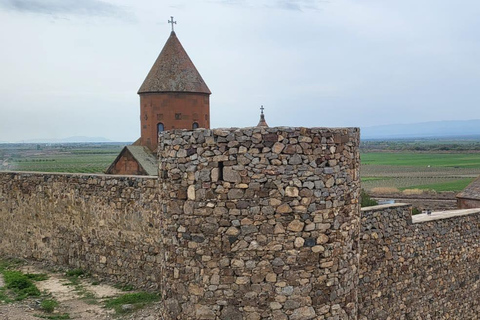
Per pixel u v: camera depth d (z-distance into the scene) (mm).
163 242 8320
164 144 8164
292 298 7648
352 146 8266
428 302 14617
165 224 8227
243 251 7609
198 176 7758
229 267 7664
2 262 18000
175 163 7977
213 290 7746
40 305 13141
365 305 12828
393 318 13602
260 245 7578
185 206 7898
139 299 13641
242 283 7629
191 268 7902
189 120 32156
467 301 15953
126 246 15133
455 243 15508
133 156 29984
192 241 7867
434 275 14805
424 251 14461
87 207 16109
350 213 8219
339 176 7992
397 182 87688
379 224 13156
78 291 14539
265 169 7535
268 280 7594
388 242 13391
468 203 35938
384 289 13336
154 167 29438
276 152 7539
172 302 8148
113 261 15477
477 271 16297
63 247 16891
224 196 7637
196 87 32125
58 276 16125
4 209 18828
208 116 33375
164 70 32031
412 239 14086
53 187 17094
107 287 14906
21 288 14641
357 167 8484
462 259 15766
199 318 7840
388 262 13414
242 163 7559
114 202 15367
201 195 7750
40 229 17609
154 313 12562
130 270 15055
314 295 7773
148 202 14523
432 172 110688
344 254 8086
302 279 7688
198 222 7793
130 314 12586
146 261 14664
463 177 96625
